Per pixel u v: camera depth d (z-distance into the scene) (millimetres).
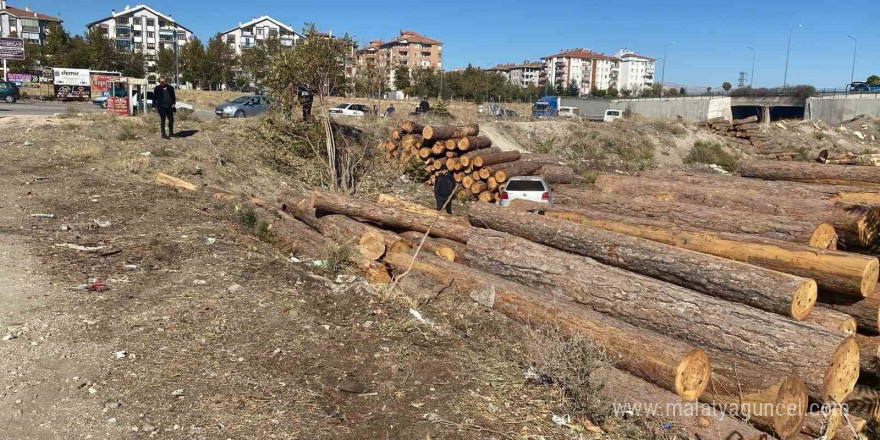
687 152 34031
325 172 19672
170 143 18750
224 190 14125
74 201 11727
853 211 8773
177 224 10562
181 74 68750
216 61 70062
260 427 4684
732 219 9492
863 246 8641
